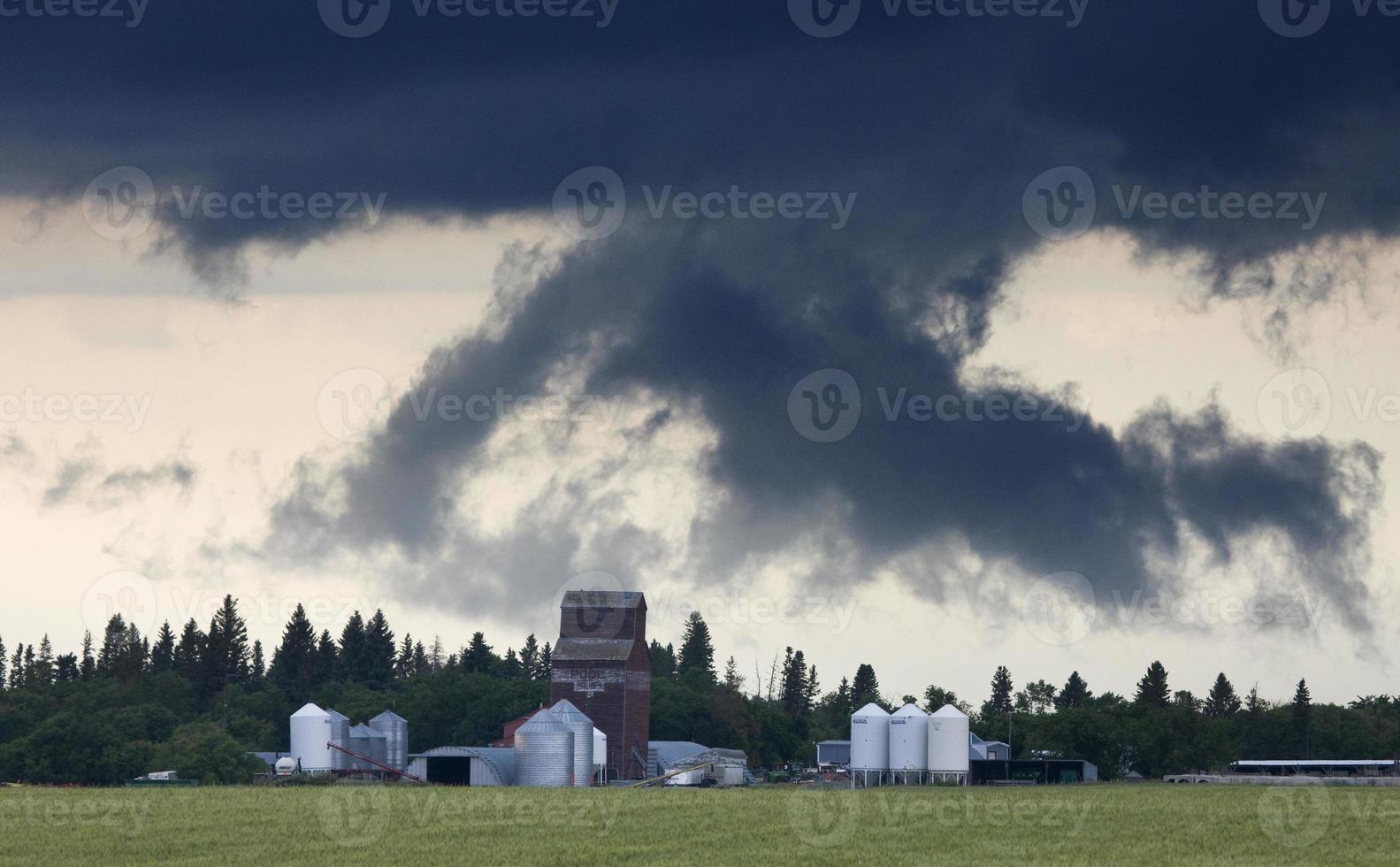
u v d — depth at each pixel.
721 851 140.50
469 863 133.88
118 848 142.25
